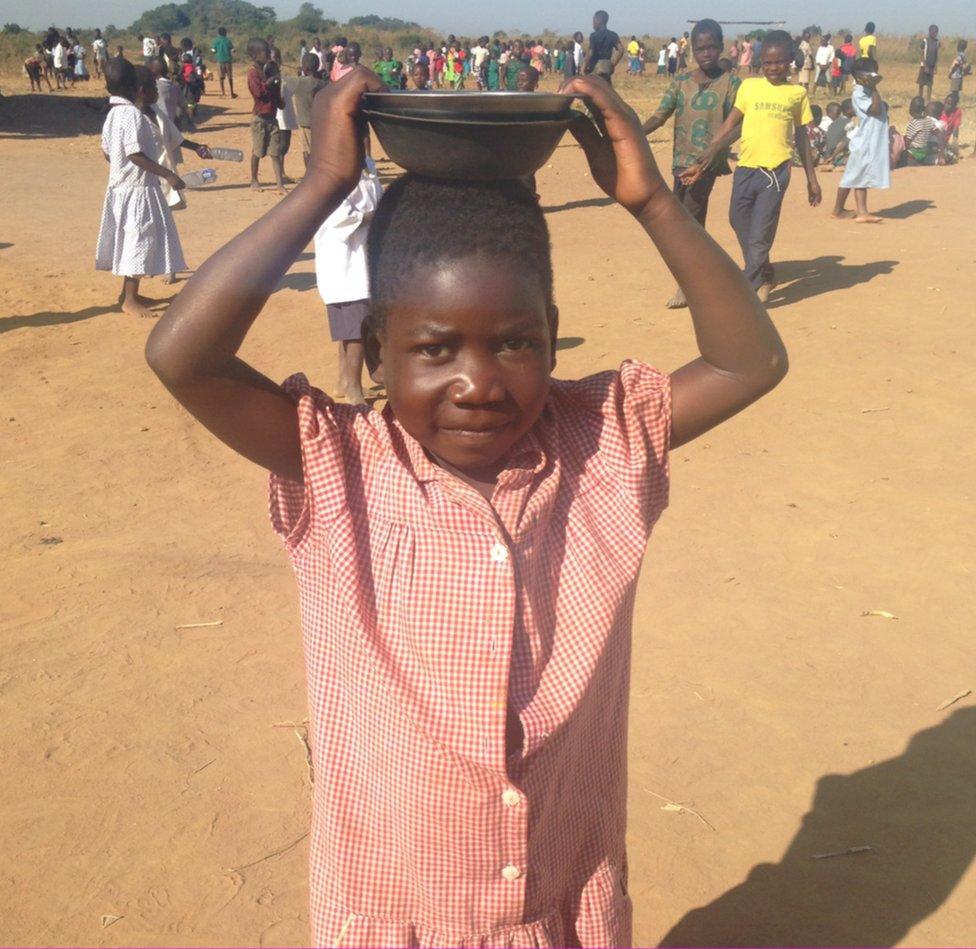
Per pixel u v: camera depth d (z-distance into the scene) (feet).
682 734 12.06
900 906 9.67
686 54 123.44
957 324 27.66
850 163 42.60
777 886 9.93
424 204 4.95
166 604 15.03
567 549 5.54
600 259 36.45
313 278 34.45
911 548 16.16
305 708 12.74
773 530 16.76
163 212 30.19
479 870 5.52
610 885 6.13
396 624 5.32
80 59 100.78
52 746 12.05
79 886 10.09
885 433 20.57
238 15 169.17
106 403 23.48
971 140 72.69
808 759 11.66
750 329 5.66
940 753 11.73
